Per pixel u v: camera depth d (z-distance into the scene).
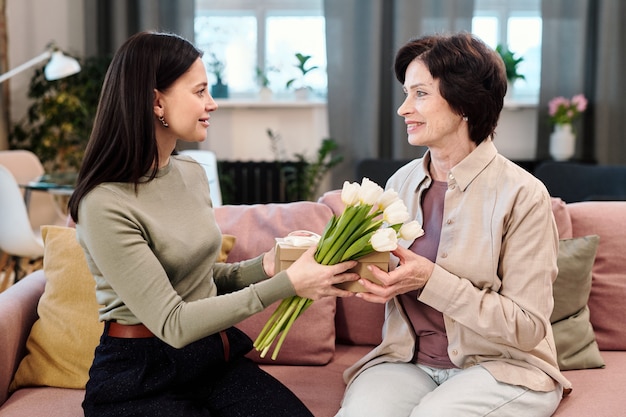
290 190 5.37
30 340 2.00
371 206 1.58
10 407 1.83
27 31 5.22
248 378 1.76
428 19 5.16
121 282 1.56
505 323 1.67
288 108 5.48
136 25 5.11
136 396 1.60
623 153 5.25
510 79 5.30
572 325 2.06
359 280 1.65
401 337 1.88
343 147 5.29
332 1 5.15
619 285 2.16
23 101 5.23
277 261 1.69
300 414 1.68
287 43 5.52
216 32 5.48
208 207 1.81
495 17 5.44
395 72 1.88
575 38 5.18
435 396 1.69
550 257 1.72
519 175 1.78
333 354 2.14
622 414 1.75
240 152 5.54
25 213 3.48
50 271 2.05
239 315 1.56
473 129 1.79
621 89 5.20
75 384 1.94
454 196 1.81
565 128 5.14
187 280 1.71
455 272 1.77
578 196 4.46
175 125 1.65
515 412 1.69
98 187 1.59
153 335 1.65
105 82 1.64
